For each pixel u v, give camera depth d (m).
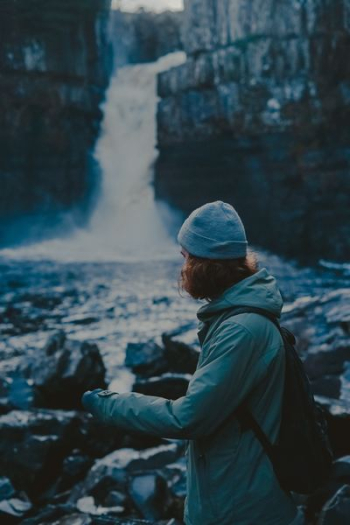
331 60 26.86
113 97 36.00
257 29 28.31
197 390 1.51
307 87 27.56
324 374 5.32
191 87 31.11
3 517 3.67
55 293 16.48
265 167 29.58
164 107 32.66
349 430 4.02
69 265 24.50
